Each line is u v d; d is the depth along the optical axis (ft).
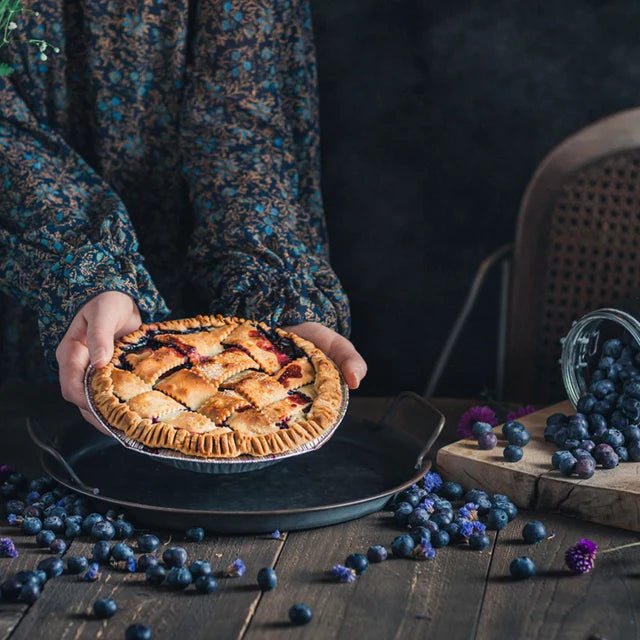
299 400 5.53
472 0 7.29
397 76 7.42
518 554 5.28
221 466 5.33
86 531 5.35
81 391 5.63
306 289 6.17
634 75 7.23
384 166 7.54
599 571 5.19
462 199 7.54
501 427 5.99
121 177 6.70
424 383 7.95
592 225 6.97
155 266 6.88
